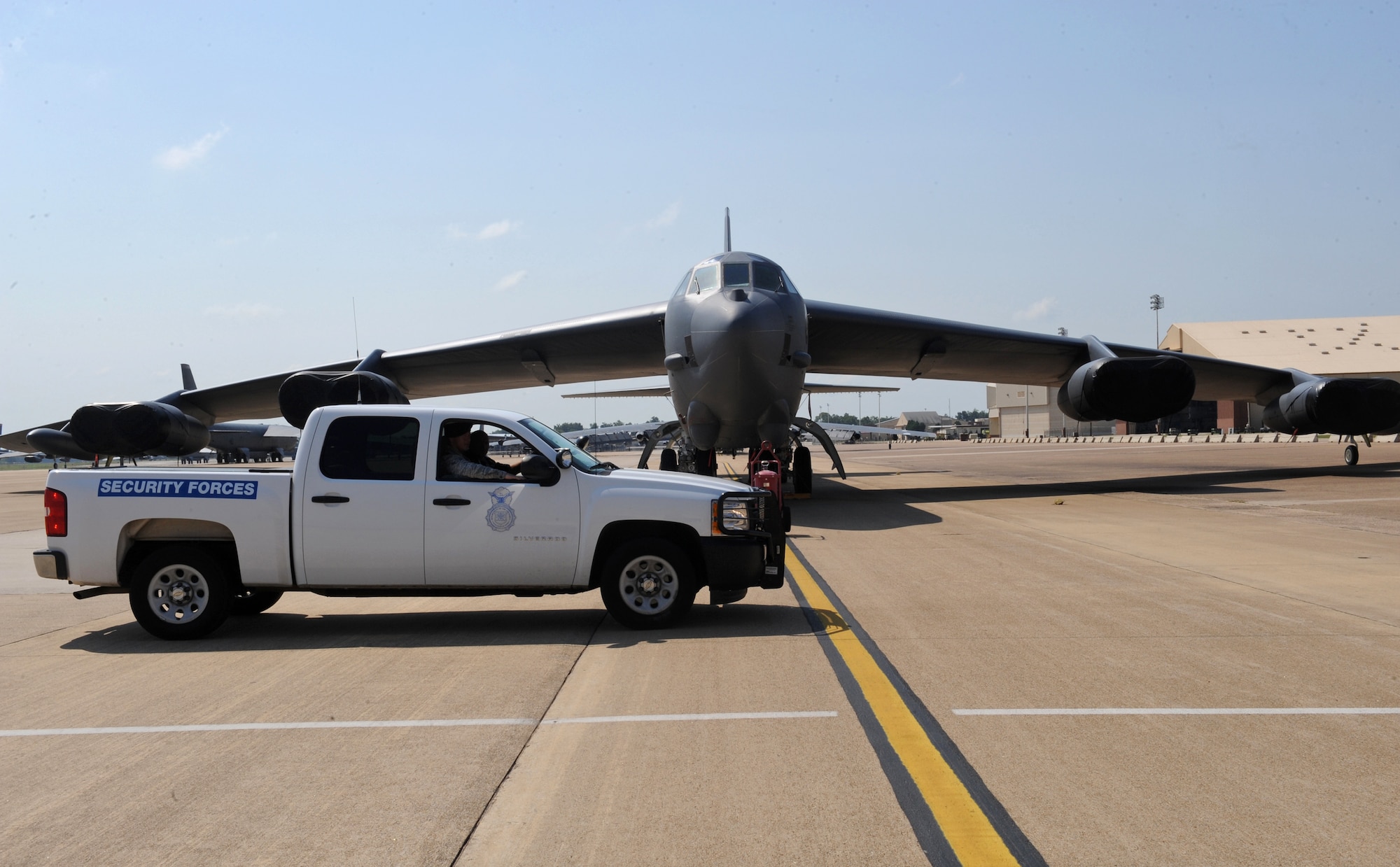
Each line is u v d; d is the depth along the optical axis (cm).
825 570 1007
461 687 571
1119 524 1409
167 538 756
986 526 1409
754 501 744
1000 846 339
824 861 330
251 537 731
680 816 371
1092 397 1909
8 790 415
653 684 570
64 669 645
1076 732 464
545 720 501
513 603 883
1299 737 451
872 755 436
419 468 743
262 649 701
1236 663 590
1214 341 7794
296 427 1772
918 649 646
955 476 2864
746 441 1820
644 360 2212
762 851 338
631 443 10900
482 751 453
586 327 1939
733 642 680
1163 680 554
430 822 370
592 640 702
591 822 366
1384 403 2086
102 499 737
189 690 581
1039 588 880
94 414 1898
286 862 338
